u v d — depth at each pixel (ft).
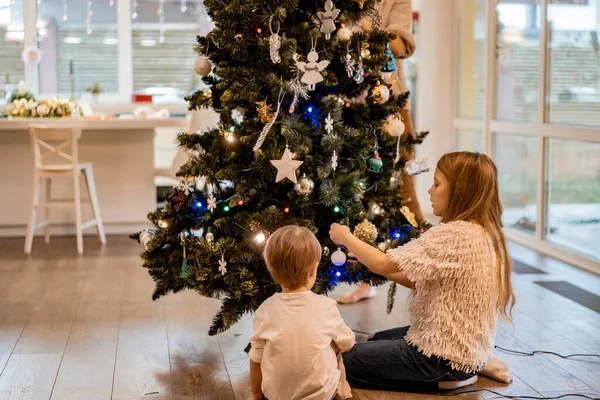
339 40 9.21
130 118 18.81
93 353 10.16
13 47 24.56
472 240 8.31
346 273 9.57
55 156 18.67
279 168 8.74
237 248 9.10
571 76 15.64
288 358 7.49
